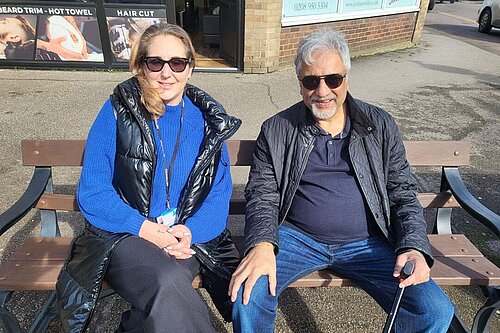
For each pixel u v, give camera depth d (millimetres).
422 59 8891
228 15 7141
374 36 9148
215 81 6633
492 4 12812
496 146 4703
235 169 4074
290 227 2203
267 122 2225
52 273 1961
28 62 6906
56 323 2287
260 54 6922
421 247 1890
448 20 16766
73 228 3094
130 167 1924
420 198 2416
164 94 1974
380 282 1990
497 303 1979
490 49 10555
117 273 1752
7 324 1867
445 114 5645
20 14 6652
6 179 3705
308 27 7531
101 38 6781
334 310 2449
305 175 2139
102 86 6258
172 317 1602
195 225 1973
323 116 2057
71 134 4672
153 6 6613
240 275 1805
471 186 3844
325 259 2109
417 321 1763
